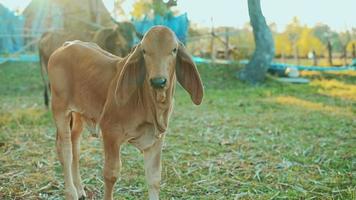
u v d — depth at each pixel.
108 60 3.59
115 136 3.37
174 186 4.36
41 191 4.25
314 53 17.11
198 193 4.23
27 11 16.30
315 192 4.20
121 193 4.21
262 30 12.27
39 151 5.41
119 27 8.48
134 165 4.90
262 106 8.62
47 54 8.12
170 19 12.33
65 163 3.80
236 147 5.60
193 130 6.52
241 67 13.38
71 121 3.94
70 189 3.82
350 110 8.18
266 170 4.76
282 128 6.64
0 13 15.88
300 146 5.62
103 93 3.49
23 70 12.96
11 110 8.12
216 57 15.38
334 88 11.48
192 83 3.35
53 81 3.76
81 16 11.11
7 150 5.43
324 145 5.65
